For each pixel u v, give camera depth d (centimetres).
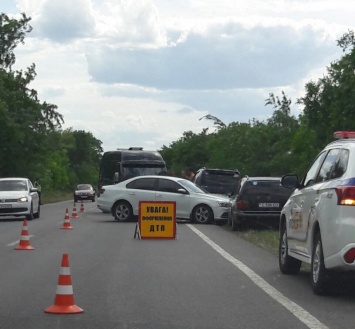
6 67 6969
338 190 1116
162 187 3134
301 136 4900
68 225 2742
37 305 1102
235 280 1373
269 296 1191
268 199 2611
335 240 1105
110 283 1327
